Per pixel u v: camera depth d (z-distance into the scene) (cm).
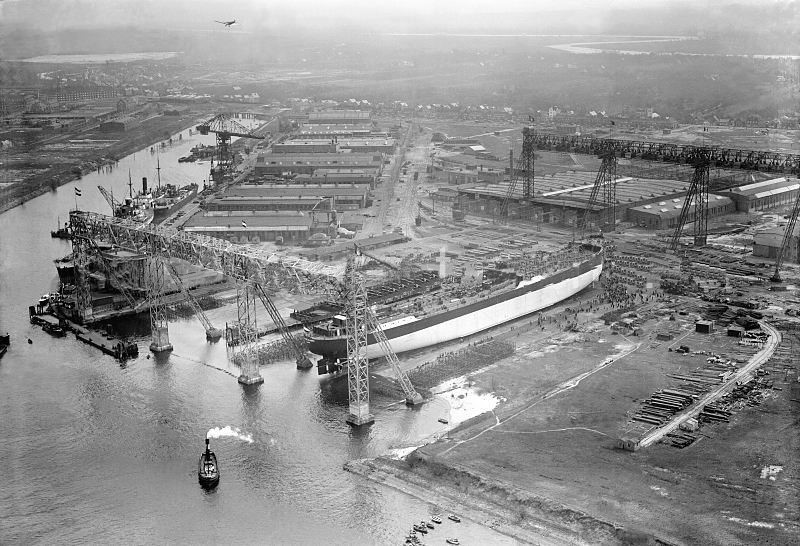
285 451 14925
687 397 16275
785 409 15775
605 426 15288
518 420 15688
